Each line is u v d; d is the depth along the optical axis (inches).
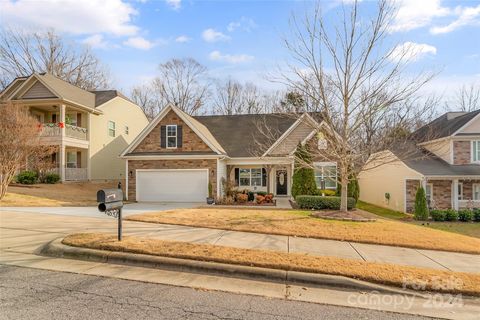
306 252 247.0
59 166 807.1
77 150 912.9
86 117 907.4
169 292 172.1
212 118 936.3
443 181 733.9
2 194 537.6
